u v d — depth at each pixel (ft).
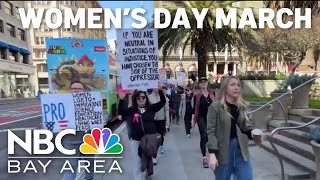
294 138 22.63
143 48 17.67
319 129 15.37
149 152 15.55
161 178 18.01
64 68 32.19
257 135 10.94
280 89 29.63
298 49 54.95
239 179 11.32
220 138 11.35
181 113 52.75
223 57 131.03
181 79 61.72
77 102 15.93
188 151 24.98
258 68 100.37
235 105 11.53
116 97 44.73
